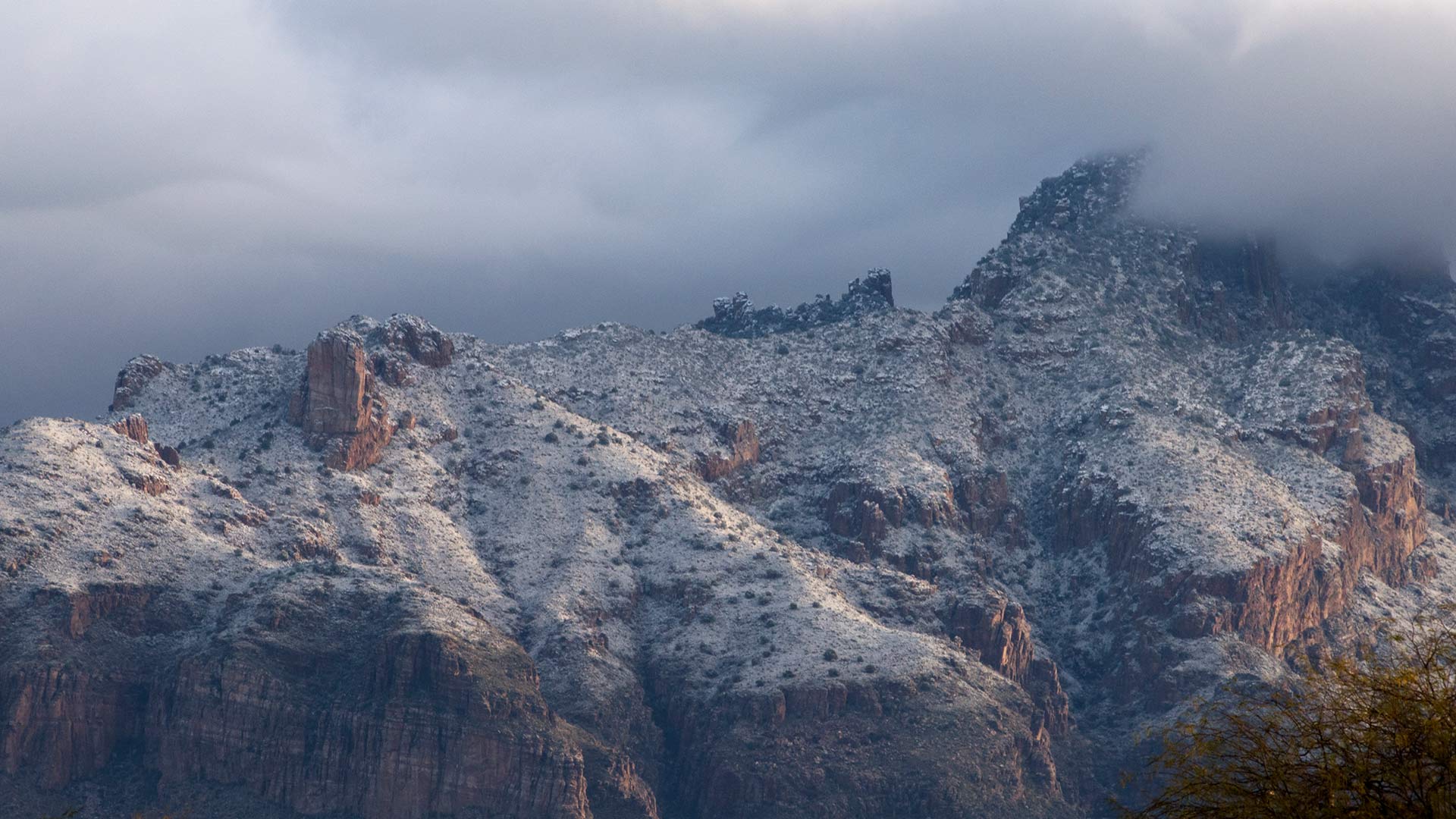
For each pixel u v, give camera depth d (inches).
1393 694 3612.2
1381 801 3545.8
